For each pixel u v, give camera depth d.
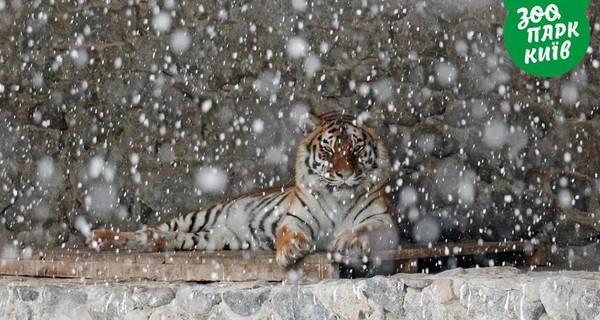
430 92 12.69
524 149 12.44
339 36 12.87
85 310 9.12
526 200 12.41
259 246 11.23
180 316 8.73
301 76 12.94
